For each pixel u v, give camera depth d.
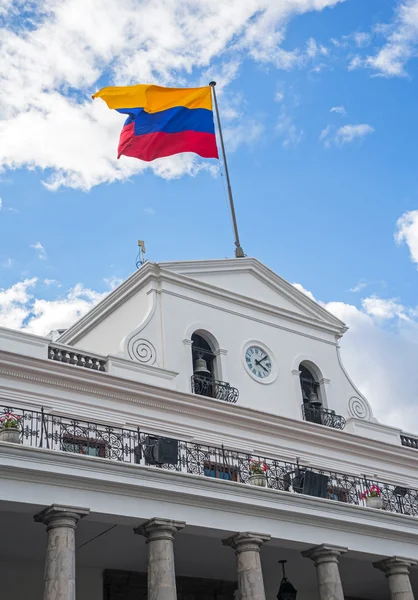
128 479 17.94
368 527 21.53
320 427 26.81
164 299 26.25
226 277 28.58
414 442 30.30
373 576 24.89
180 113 29.23
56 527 16.81
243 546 19.27
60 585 16.19
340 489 24.81
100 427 22.41
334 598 20.06
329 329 30.47
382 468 28.31
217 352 26.80
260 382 27.27
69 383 22.36
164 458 19.53
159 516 18.20
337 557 20.84
